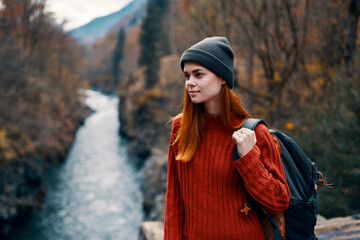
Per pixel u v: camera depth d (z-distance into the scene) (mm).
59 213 15750
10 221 13148
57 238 13492
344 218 2131
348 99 4523
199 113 996
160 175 17922
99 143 31062
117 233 14180
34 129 16750
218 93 958
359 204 4027
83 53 49156
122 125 35531
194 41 8898
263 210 923
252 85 9781
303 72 7664
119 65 82062
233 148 932
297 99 7395
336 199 4059
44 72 22281
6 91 14227
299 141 4934
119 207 16797
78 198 17562
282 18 8680
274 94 8172
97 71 99062
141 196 18250
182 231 1100
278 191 826
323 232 1914
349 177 4105
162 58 32750
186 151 978
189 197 1002
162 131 24297
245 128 862
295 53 7828
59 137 24969
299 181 976
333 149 4352
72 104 37156
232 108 958
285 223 936
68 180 20250
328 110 5074
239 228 920
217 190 937
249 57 10461
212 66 895
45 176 20312
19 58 15055
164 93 28734
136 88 36344
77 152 27047
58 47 25578
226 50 938
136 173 22484
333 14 7211
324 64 6996
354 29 5953
